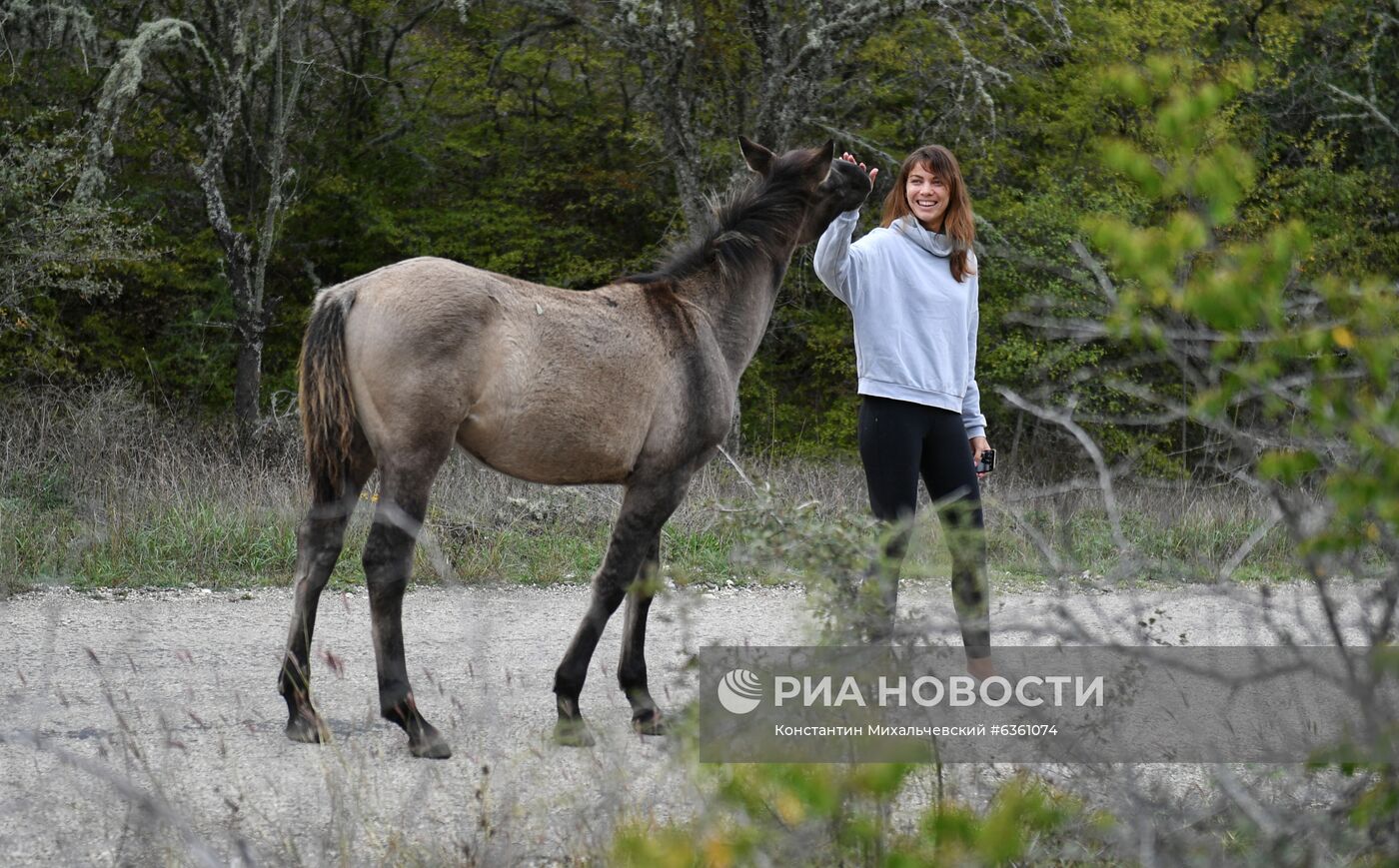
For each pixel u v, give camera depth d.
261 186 17.72
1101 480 2.70
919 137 16.06
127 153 17.19
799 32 14.62
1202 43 16.16
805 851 2.25
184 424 15.02
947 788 2.88
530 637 6.61
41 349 15.59
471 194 18.94
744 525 3.07
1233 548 6.79
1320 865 2.40
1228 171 2.08
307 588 4.54
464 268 4.50
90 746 4.36
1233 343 2.09
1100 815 2.51
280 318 18.19
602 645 6.43
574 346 4.55
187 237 17.97
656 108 14.85
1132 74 2.21
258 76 16.80
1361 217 15.30
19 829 3.52
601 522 9.31
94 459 10.65
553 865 3.25
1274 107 17.28
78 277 15.87
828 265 4.96
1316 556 2.21
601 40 16.08
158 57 16.34
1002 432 14.66
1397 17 17.14
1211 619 3.96
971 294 5.14
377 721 4.86
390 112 18.67
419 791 3.39
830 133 14.56
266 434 13.67
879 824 2.29
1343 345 2.02
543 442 4.54
